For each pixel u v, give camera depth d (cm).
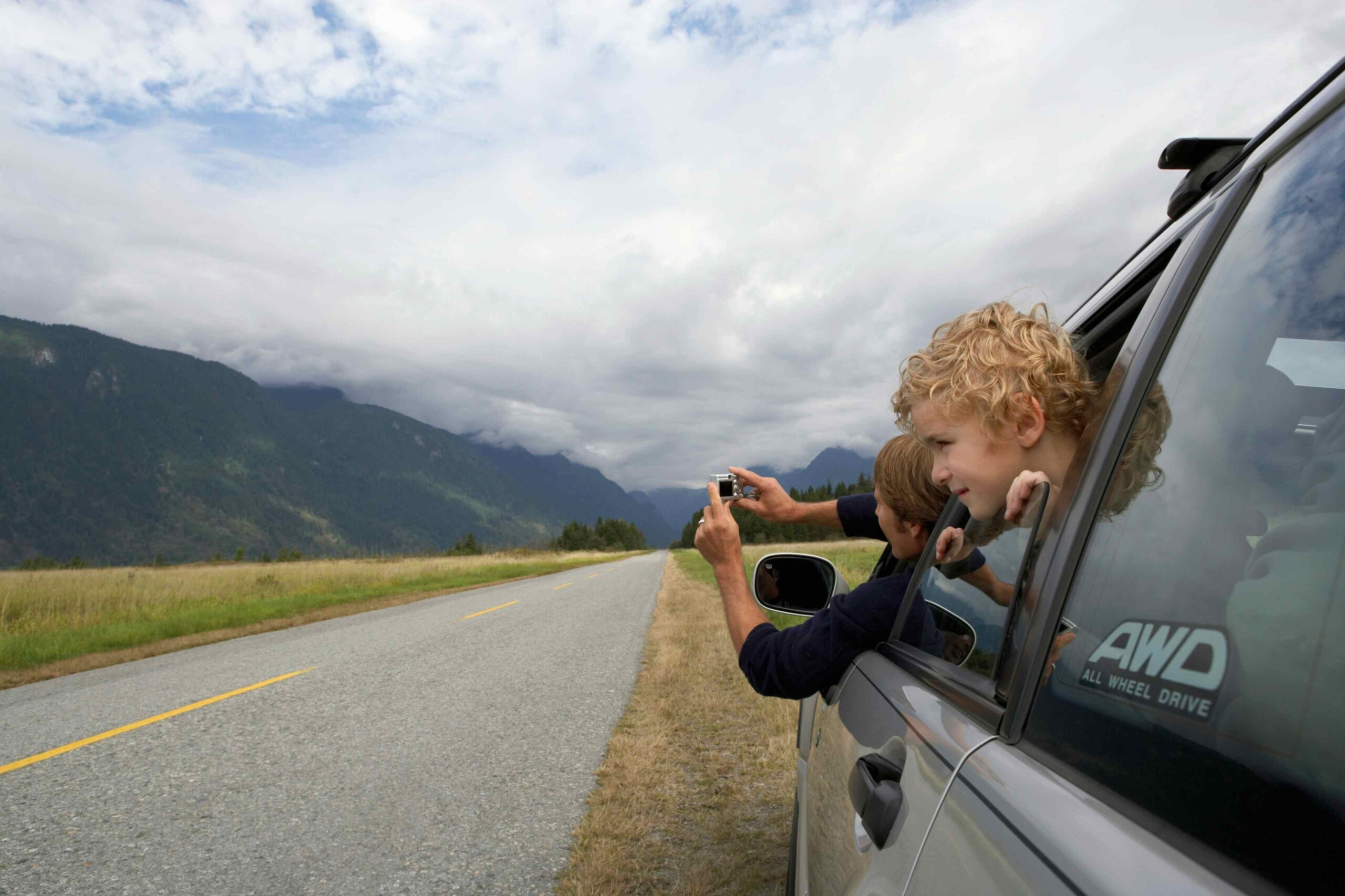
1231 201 94
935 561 172
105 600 1446
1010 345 117
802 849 219
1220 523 71
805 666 183
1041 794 76
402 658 886
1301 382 68
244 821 392
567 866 343
